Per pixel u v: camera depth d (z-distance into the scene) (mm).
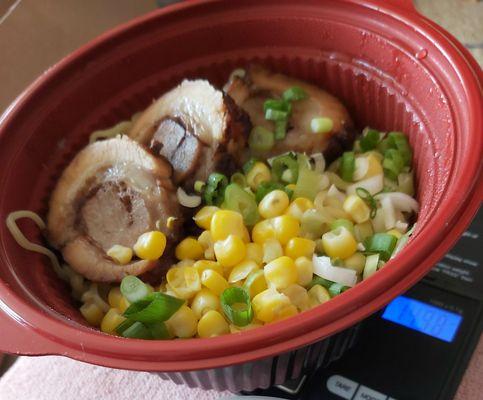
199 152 222
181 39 240
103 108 243
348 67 234
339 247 201
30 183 222
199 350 150
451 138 186
